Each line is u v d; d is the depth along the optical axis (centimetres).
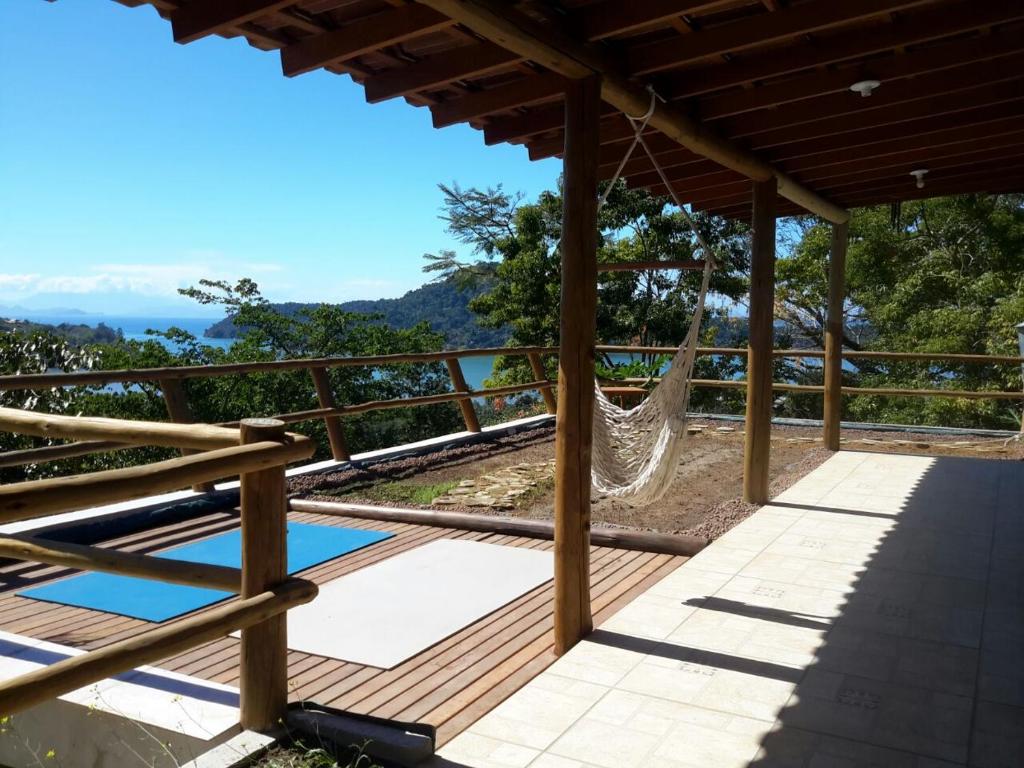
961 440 877
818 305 1862
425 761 241
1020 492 609
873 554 454
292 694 287
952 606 370
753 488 575
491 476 683
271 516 243
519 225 1834
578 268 325
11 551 257
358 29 289
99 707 265
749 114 440
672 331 1730
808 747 248
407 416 1597
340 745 244
